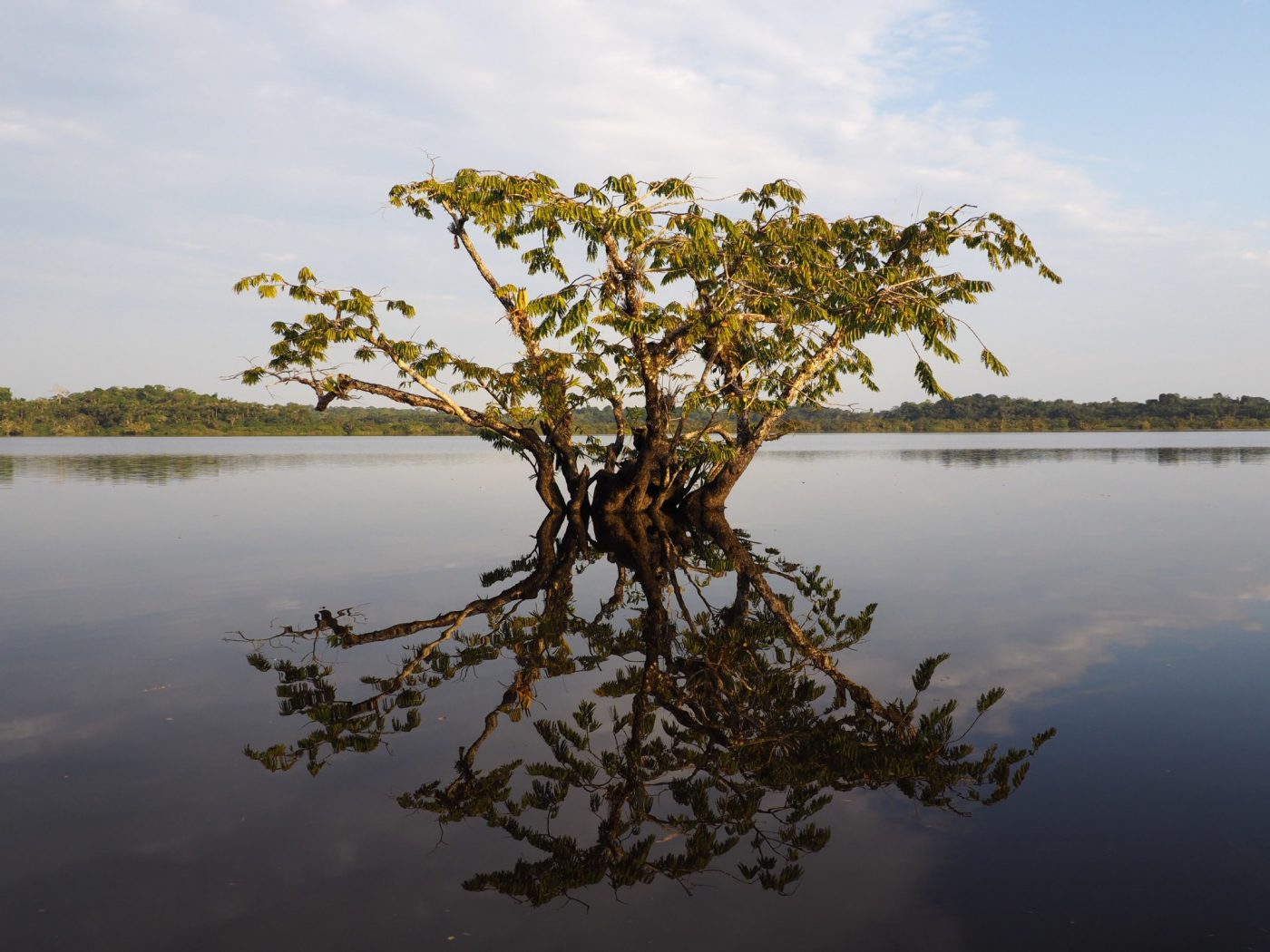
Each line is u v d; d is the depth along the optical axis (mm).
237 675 9664
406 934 4719
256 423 164875
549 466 23250
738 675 9781
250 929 4734
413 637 11547
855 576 15562
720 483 24672
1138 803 6152
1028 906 4914
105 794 6465
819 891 5160
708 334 21922
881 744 7516
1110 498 30016
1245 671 9266
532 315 19469
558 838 5938
